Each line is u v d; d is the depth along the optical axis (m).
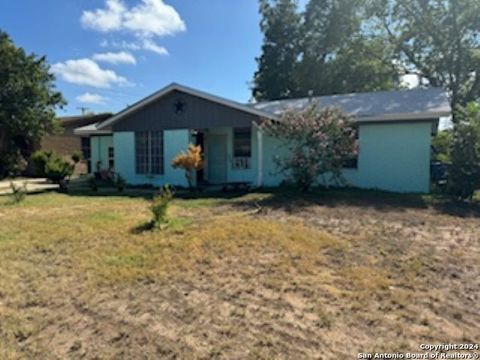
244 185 12.56
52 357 2.54
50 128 22.42
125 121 14.73
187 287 3.77
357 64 23.97
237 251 4.91
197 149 12.04
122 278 4.01
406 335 2.79
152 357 2.53
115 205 9.30
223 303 3.38
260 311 3.20
